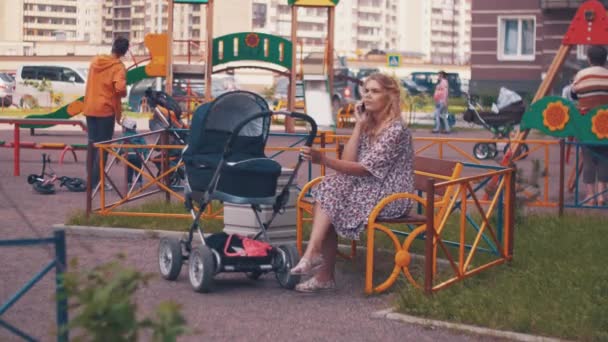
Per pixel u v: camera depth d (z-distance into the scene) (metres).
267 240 7.47
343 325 6.14
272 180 7.33
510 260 7.73
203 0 26.03
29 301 6.62
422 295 6.54
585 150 11.71
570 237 8.93
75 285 3.60
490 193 11.20
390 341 5.77
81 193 13.08
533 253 8.13
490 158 20.55
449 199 7.29
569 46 13.30
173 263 7.33
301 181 14.41
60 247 4.48
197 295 6.97
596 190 12.05
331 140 11.95
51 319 6.13
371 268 6.98
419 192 8.99
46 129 29.89
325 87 29.52
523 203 9.92
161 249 7.51
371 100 7.18
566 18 36.31
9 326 4.73
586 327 5.84
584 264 7.70
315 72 30.28
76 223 9.70
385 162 7.03
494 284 7.04
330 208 7.00
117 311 3.40
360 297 6.97
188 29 175.12
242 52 26.77
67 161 18.33
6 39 161.12
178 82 28.73
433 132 31.56
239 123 7.03
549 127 12.05
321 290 7.14
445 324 6.05
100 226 9.54
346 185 7.06
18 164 15.48
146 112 37.62
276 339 5.79
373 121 7.30
